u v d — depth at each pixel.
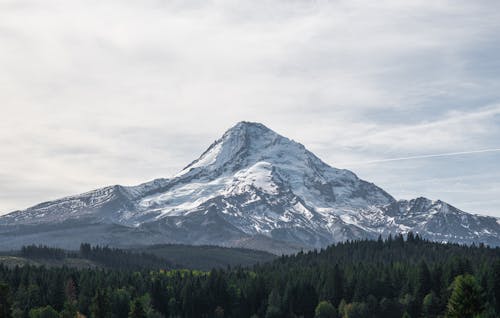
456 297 178.25
